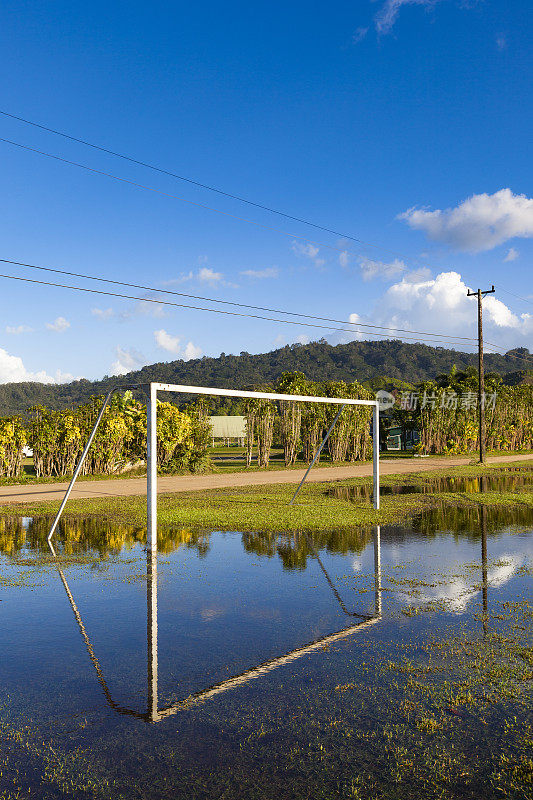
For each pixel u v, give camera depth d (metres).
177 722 4.39
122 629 6.57
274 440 39.28
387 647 5.90
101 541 12.09
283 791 3.48
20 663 5.59
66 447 28.64
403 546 11.49
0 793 3.52
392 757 3.86
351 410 40.00
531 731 4.21
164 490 22.20
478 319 36.69
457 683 5.03
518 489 22.83
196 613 7.15
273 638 6.21
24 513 16.05
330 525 13.86
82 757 3.93
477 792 3.47
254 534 12.95
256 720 4.40
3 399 181.00
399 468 34.34
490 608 7.25
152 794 3.48
